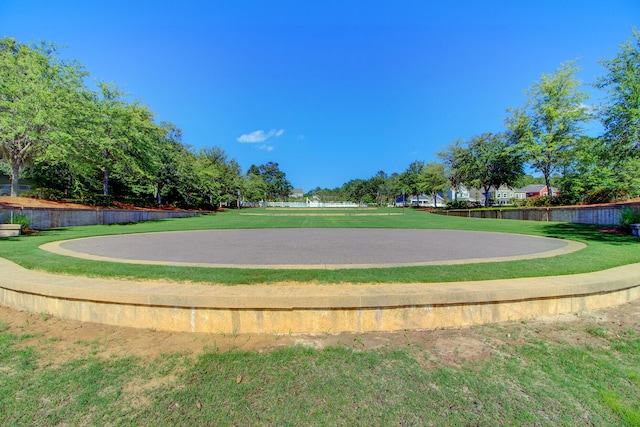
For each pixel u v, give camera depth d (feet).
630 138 34.71
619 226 41.57
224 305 11.93
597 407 8.16
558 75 81.10
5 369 9.85
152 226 58.23
